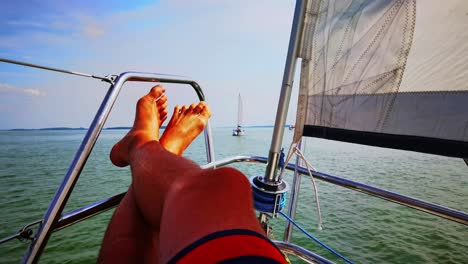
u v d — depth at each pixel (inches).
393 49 37.6
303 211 364.2
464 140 31.7
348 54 42.3
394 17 37.3
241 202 21.3
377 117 39.4
